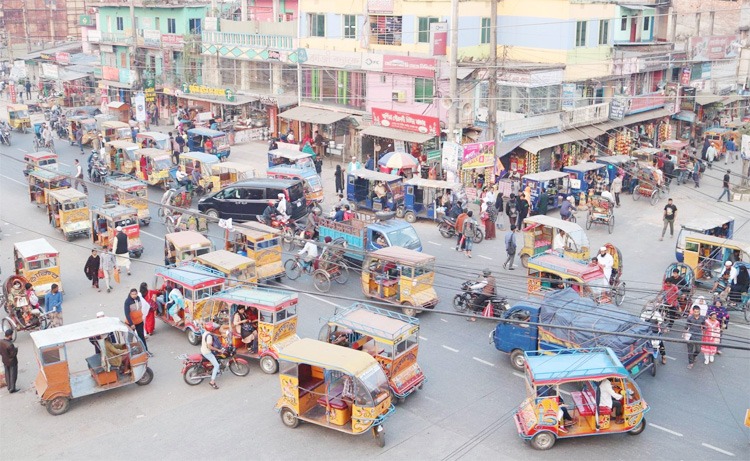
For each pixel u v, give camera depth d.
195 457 18.47
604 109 47.59
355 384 18.52
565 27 44.69
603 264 27.52
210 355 21.91
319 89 53.88
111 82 71.62
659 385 22.00
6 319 25.03
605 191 37.47
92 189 45.84
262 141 58.50
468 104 45.28
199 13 68.44
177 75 66.06
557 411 18.55
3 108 75.62
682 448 18.69
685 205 40.88
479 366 23.14
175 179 42.75
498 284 29.19
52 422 20.16
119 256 27.45
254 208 36.66
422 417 20.25
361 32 50.41
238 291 23.75
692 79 54.75
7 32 99.88
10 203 43.03
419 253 27.05
